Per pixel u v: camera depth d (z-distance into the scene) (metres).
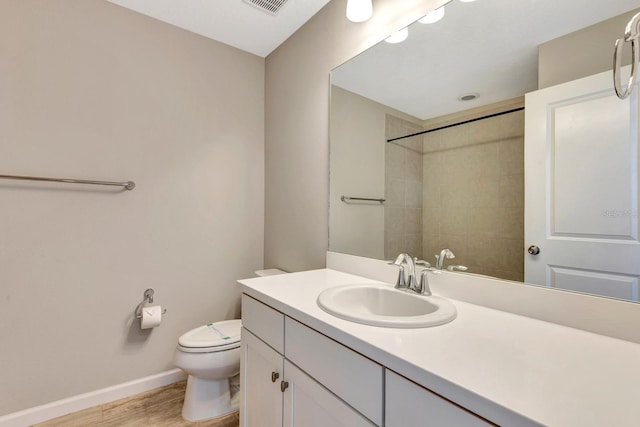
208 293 2.05
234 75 2.16
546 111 0.93
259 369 1.20
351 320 0.87
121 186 1.74
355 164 1.55
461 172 1.14
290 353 1.03
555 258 0.90
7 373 1.45
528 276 0.95
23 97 1.49
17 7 1.47
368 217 1.48
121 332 1.74
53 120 1.56
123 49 1.74
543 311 0.90
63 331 1.58
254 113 2.26
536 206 0.95
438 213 1.21
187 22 1.88
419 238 1.27
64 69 1.58
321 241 1.76
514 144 1.00
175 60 1.92
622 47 0.79
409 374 0.64
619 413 0.48
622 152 0.79
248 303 1.29
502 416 0.49
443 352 0.69
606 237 0.81
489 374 0.59
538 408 0.49
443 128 1.20
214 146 2.07
